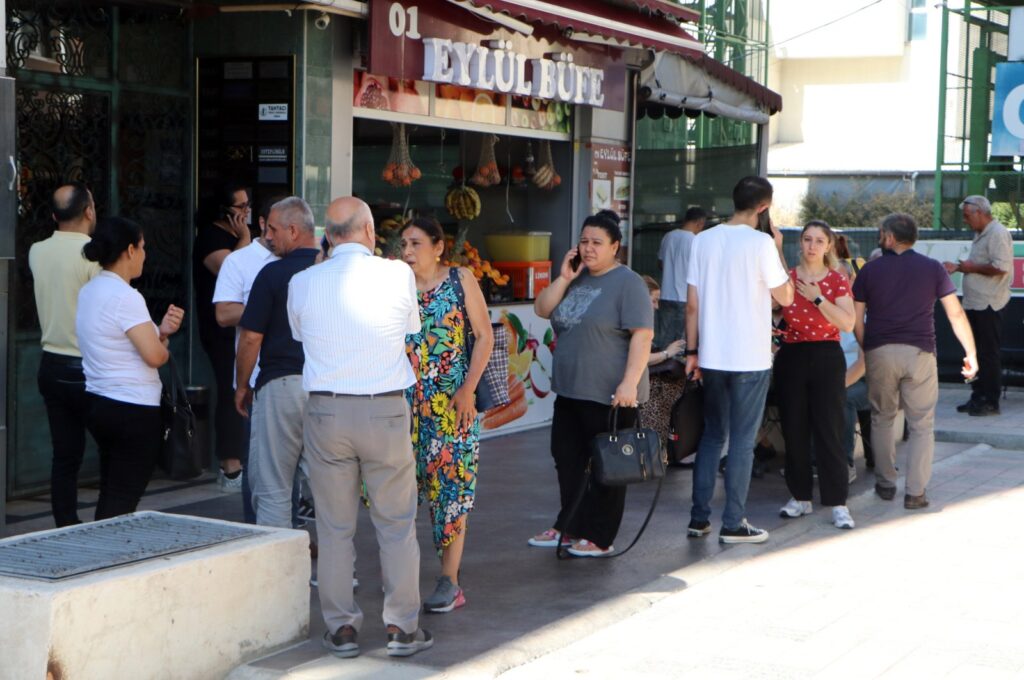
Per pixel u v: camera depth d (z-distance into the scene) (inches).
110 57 319.3
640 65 472.1
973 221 488.7
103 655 177.8
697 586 254.2
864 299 331.0
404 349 207.6
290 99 326.6
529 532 296.0
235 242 323.3
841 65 1713.8
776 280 276.8
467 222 440.8
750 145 594.6
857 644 219.5
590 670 205.5
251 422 233.6
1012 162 724.0
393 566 205.6
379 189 397.1
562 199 462.9
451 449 229.6
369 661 203.6
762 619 233.1
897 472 378.3
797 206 1560.0
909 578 262.7
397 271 205.2
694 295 285.3
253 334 228.4
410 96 373.1
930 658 212.8
